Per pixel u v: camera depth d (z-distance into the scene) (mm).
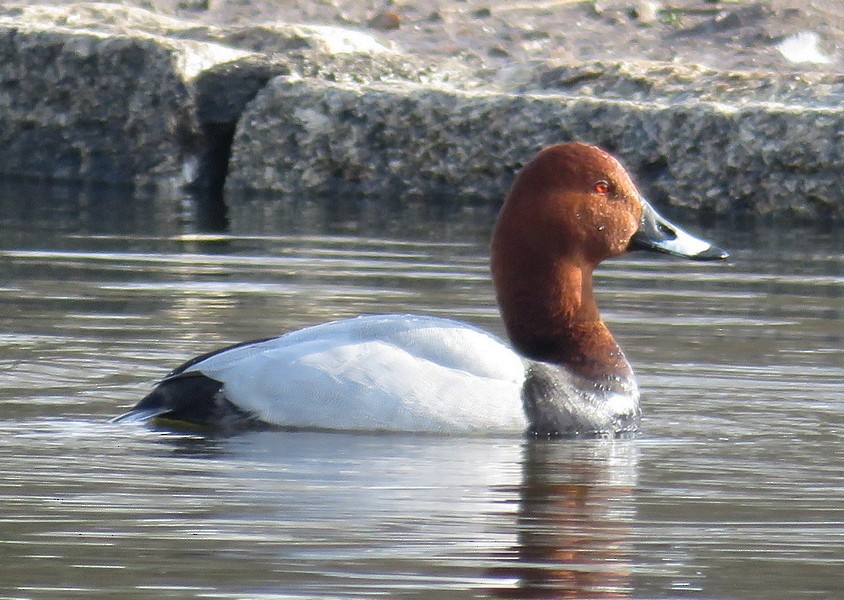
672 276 13742
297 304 11891
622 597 6285
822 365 10523
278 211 16859
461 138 17484
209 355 8859
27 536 6836
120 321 11203
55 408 8984
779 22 20297
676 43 19984
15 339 10602
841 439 8859
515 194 9648
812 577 6543
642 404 9570
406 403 8594
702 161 16672
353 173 17906
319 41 19156
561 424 8859
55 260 13578
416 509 7316
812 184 16453
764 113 16578
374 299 12125
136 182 18531
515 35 20203
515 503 7484
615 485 7863
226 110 18453
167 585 6273
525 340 9602
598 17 20656
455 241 15016
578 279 9562
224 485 7598
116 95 18562
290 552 6676
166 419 8688
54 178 18859
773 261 14367
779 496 7707
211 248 14367
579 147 9688
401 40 20125
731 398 9719
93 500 7344
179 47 18391
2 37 18953
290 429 8586
